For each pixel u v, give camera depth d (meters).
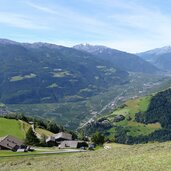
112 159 60.62
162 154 55.50
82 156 74.38
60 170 58.88
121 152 69.38
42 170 63.03
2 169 74.94
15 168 73.44
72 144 173.25
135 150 68.19
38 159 85.38
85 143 178.38
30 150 144.88
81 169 56.00
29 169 67.06
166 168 45.62
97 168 53.72
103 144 191.75
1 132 194.50
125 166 50.50
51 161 74.94
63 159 75.00
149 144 75.06
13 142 156.38
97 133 198.62
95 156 70.38
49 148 166.75
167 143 71.00
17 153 130.00
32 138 176.62
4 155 117.12
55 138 196.00
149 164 49.06
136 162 51.91
